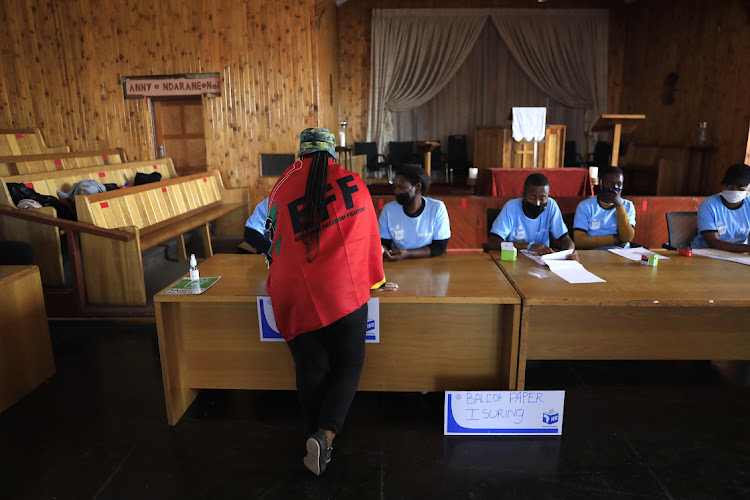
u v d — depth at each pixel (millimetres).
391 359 2432
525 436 2293
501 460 2121
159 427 2395
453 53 9531
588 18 9453
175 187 5605
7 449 2240
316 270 1840
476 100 9852
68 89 7051
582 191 6273
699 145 7383
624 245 3480
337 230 1851
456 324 2381
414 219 2873
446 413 2262
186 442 2270
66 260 4289
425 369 2445
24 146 6668
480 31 9430
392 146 9625
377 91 9609
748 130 6734
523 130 6996
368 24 9539
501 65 9719
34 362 2787
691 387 2746
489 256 2912
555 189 6293
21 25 6875
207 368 2484
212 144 7066
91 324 3768
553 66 9586
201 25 6766
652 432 2326
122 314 3789
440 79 9609
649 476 2023
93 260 3879
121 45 6891
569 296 2166
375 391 2615
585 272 2555
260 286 2330
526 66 9570
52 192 4648
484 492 1934
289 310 1901
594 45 9539
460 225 5074
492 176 6293
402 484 1979
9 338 2602
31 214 3785
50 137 7188
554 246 3258
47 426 2422
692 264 2744
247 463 2119
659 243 5164
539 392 2244
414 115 9906
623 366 2994
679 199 5082
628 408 2531
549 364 3020
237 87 6906
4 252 3002
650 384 2779
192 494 1938
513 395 2250
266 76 6871
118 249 3844
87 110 7109
